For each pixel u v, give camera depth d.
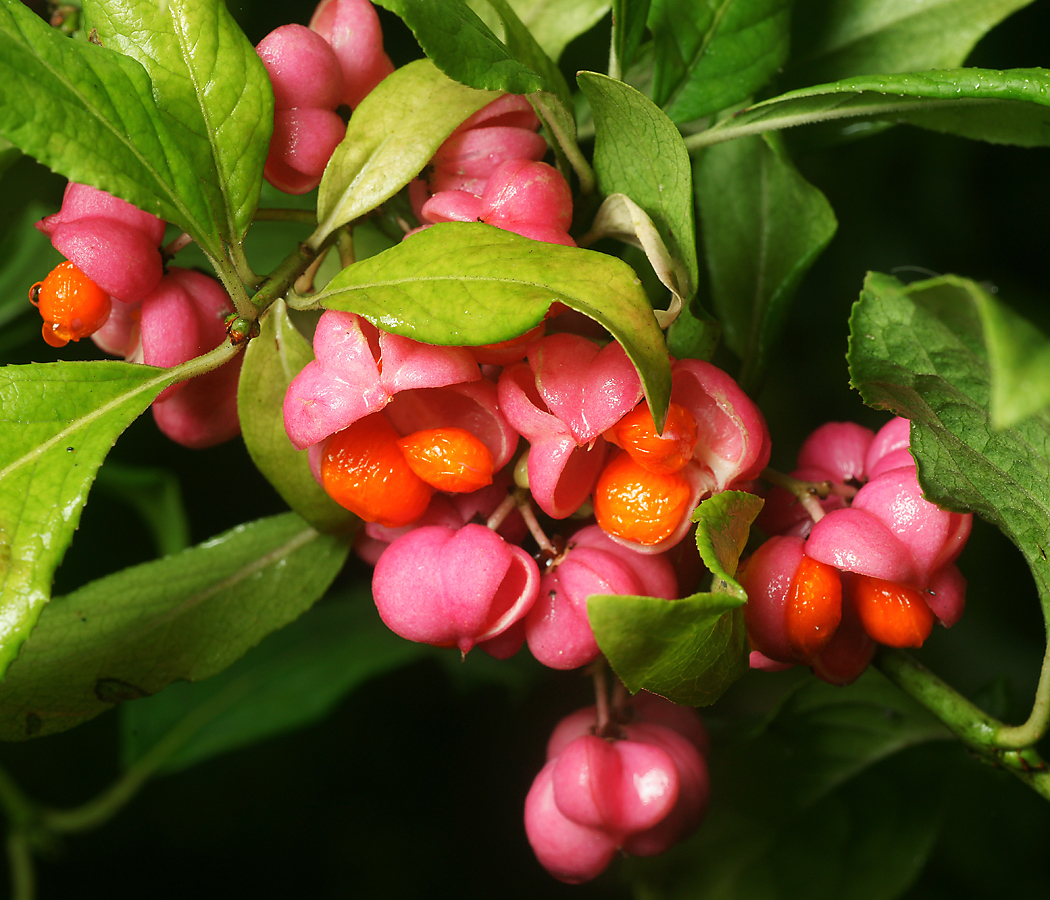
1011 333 0.20
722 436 0.23
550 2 0.26
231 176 0.23
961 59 0.26
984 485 0.23
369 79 0.24
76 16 0.26
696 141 0.25
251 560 0.25
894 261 0.33
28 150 0.22
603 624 0.22
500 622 0.23
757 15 0.25
